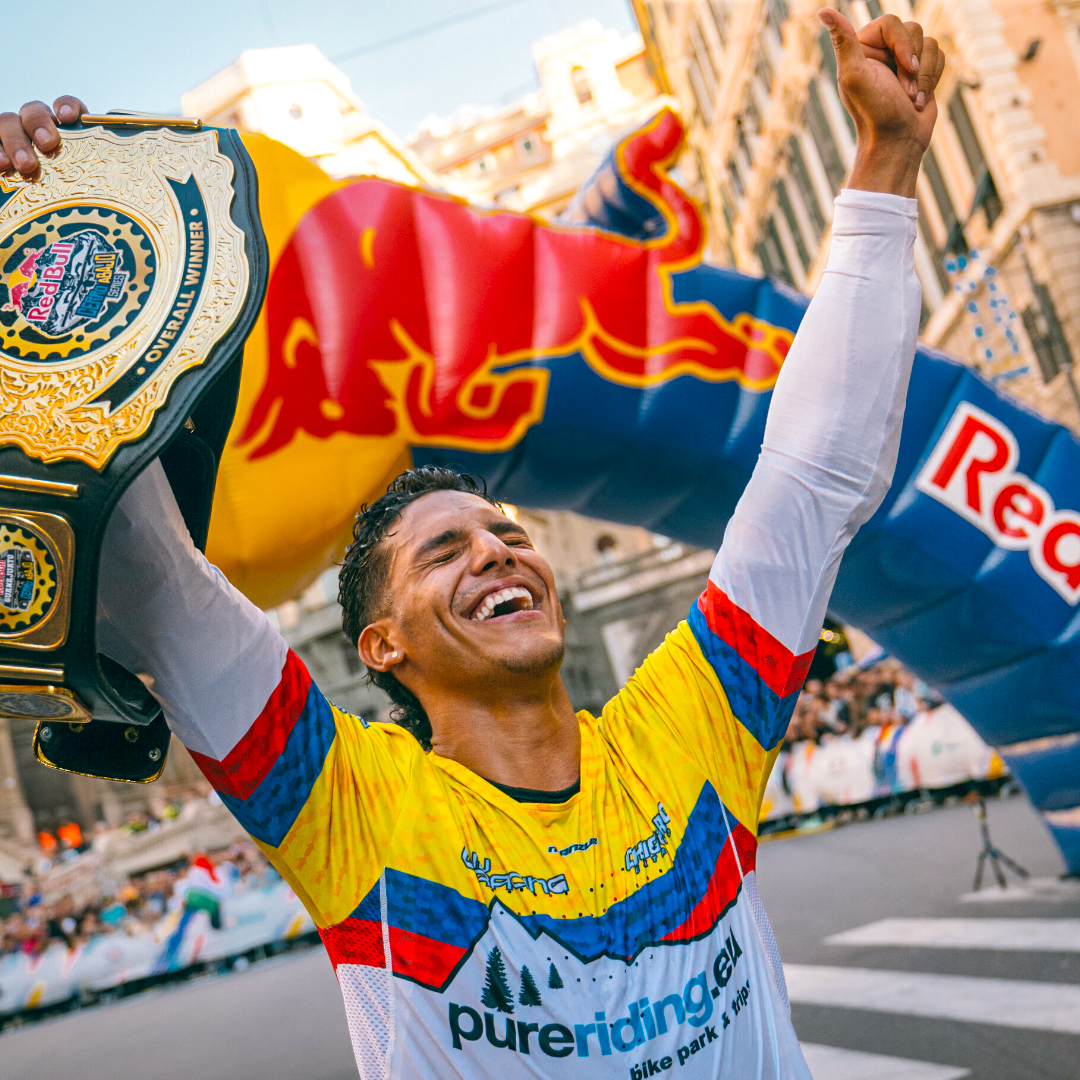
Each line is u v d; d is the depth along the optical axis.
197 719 1.00
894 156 1.25
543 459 4.45
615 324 4.36
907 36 1.23
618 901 1.06
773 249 19.42
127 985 13.62
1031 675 5.04
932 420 4.79
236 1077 6.22
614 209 4.57
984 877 7.37
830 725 13.16
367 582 1.28
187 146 0.95
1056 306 11.53
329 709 1.10
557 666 1.16
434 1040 0.98
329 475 4.07
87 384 0.85
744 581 1.23
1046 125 11.61
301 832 1.03
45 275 0.89
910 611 5.02
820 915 7.29
